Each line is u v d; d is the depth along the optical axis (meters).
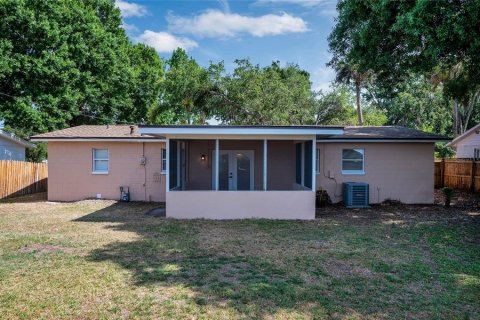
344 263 5.89
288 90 24.48
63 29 21.67
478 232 8.27
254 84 22.97
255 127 9.55
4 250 6.54
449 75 16.06
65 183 14.15
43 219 9.88
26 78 20.56
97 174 14.12
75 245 6.94
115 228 8.63
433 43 8.85
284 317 3.93
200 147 13.93
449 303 4.32
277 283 4.93
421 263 5.90
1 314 3.97
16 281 4.95
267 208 10.16
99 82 24.50
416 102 33.84
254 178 14.03
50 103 21.02
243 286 4.80
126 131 15.07
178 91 23.97
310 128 9.57
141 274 5.26
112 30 28.86
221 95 23.69
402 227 8.89
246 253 6.45
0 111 20.52
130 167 14.12
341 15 12.38
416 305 4.26
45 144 27.55
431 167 13.32
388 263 5.90
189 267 5.61
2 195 14.85
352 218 10.25
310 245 7.05
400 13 9.26
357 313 4.04
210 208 10.14
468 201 13.59
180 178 12.26
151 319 3.87
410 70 12.12
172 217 10.12
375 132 14.02
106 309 4.10
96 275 5.20
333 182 13.31
